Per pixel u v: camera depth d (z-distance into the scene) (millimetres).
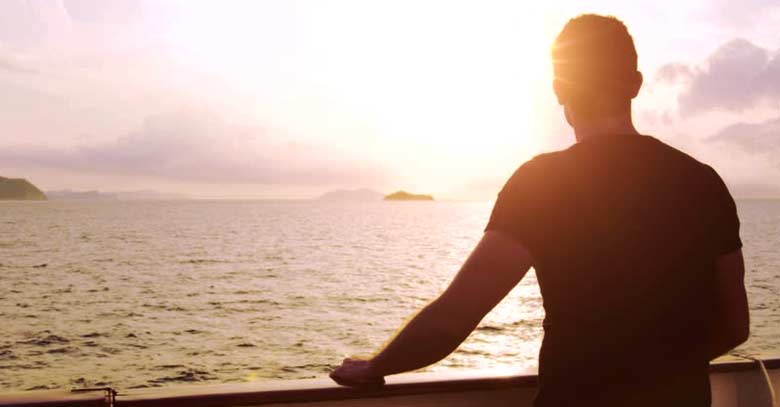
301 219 145750
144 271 42188
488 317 23250
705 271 1131
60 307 27531
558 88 1229
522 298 28469
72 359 17906
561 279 1105
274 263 47531
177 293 31812
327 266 45344
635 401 1071
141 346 19609
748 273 37875
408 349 1064
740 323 1171
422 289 33062
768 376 1913
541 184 1119
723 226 1151
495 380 1682
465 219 153375
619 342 1075
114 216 160500
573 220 1100
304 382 1619
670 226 1112
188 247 63938
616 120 1177
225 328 22562
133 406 1456
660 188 1127
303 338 20719
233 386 1579
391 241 73562
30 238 76625
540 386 1142
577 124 1219
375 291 32281
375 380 1124
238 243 69688
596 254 1093
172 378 15781
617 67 1161
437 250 60781
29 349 19172
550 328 1137
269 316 25125
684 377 1090
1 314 25547
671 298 1092
